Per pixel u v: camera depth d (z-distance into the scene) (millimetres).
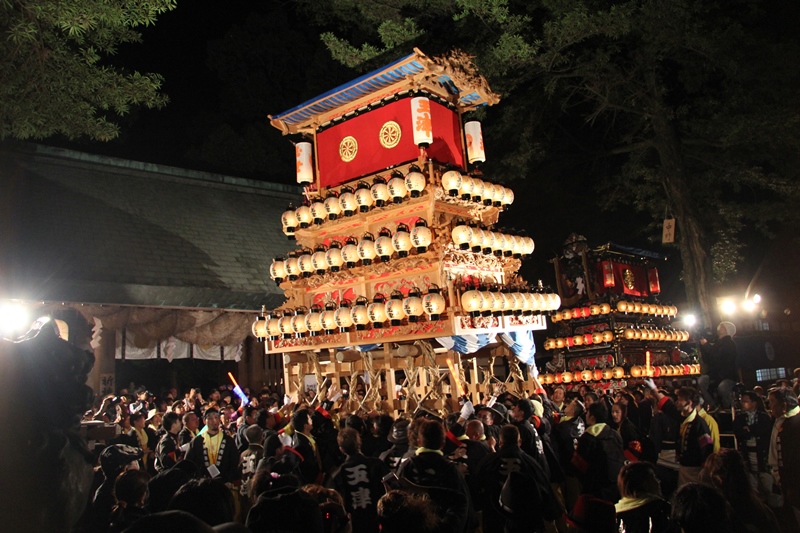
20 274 13898
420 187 10406
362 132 12031
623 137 22938
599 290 21516
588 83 22125
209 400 16234
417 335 10406
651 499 4992
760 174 20172
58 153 17906
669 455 10414
